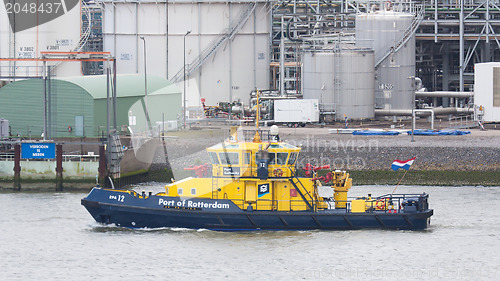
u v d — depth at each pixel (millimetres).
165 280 172625
